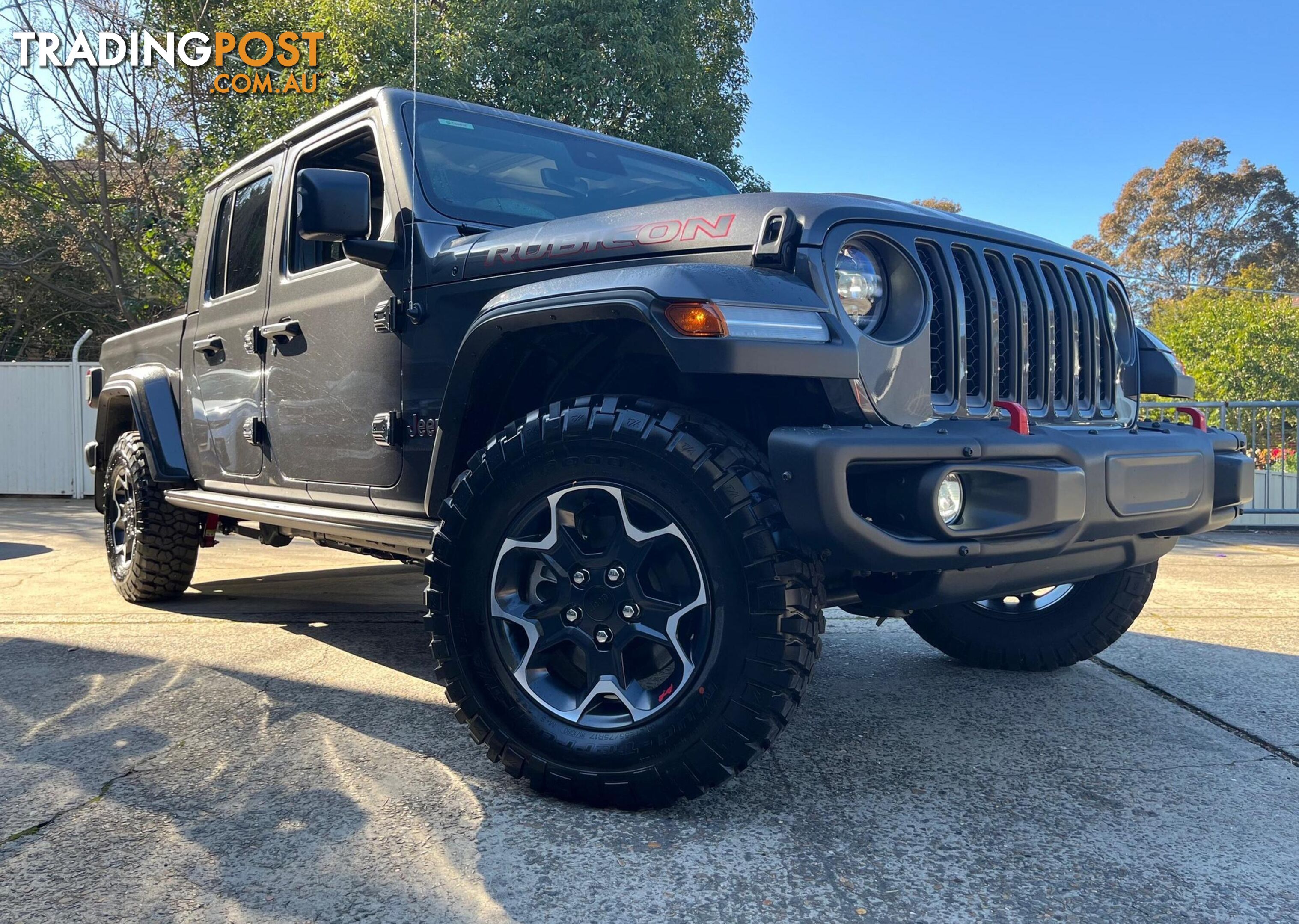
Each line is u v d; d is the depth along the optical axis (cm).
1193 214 5241
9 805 201
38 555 629
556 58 1310
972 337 225
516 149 310
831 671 329
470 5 1307
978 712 278
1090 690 303
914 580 207
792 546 186
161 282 1780
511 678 210
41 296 2031
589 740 201
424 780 218
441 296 251
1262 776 226
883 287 211
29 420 1128
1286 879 172
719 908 160
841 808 204
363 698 286
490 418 238
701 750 189
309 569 570
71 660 329
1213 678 315
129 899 160
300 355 310
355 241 255
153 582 427
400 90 299
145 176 1694
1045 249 246
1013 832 192
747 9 1677
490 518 212
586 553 205
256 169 365
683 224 212
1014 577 214
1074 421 245
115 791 210
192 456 396
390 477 271
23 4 1633
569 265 224
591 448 200
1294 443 802
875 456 182
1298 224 5166
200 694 288
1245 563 599
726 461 189
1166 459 225
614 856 179
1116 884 170
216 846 182
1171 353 292
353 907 158
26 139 1694
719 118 1552
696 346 178
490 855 179
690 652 198
